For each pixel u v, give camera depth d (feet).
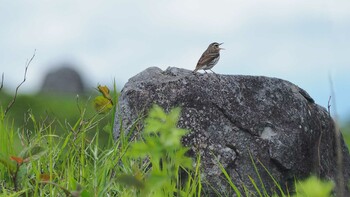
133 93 51.29
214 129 50.01
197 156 48.93
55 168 48.06
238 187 49.34
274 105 52.70
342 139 57.67
